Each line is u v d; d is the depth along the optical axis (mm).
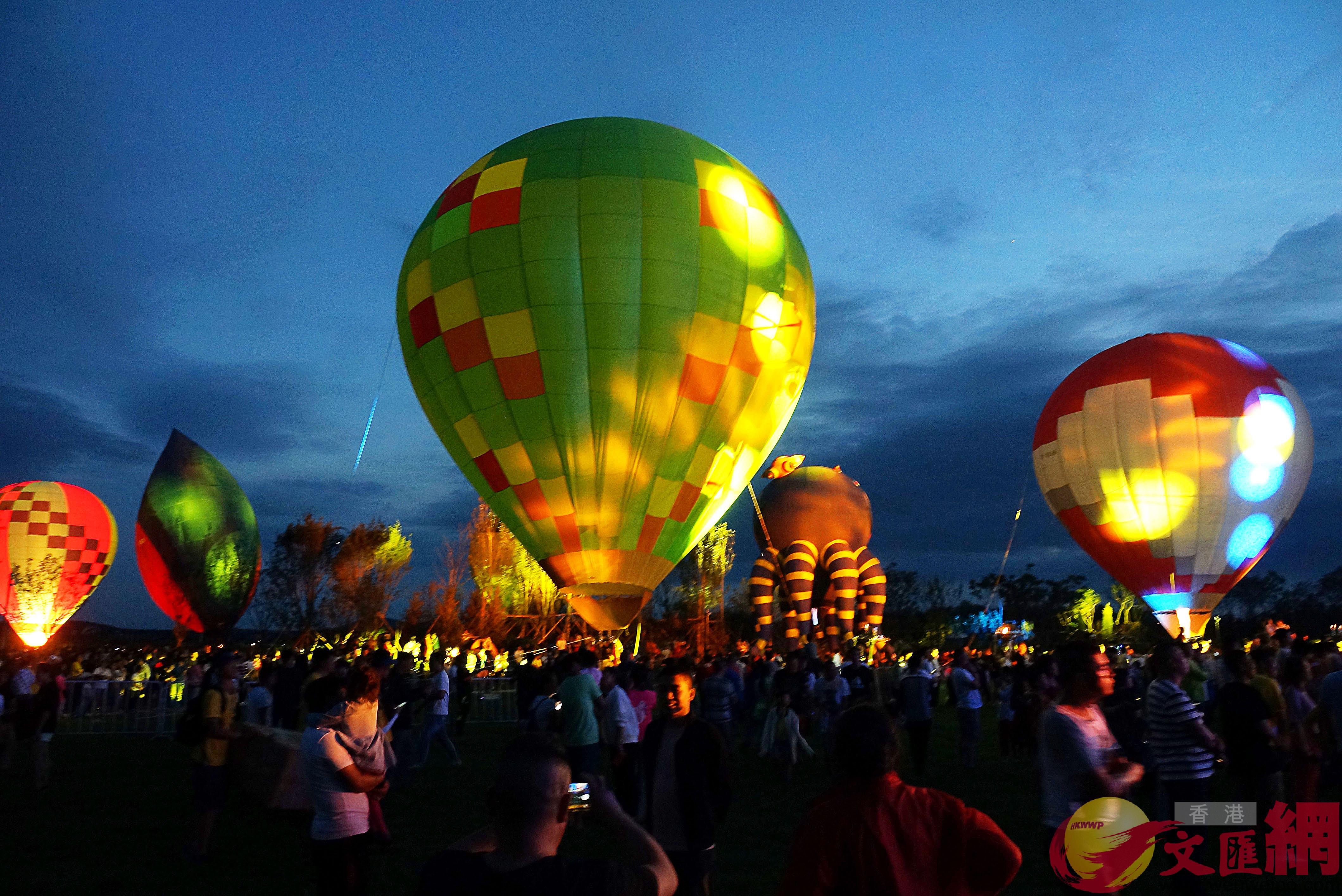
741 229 18672
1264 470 22578
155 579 33906
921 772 13609
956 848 2969
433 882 2344
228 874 8383
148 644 41250
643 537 18391
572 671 10812
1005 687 15891
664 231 18031
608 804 2570
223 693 9031
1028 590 72438
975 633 49156
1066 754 4969
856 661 17375
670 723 5812
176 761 16297
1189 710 6230
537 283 17766
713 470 18625
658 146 19062
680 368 17906
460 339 18203
